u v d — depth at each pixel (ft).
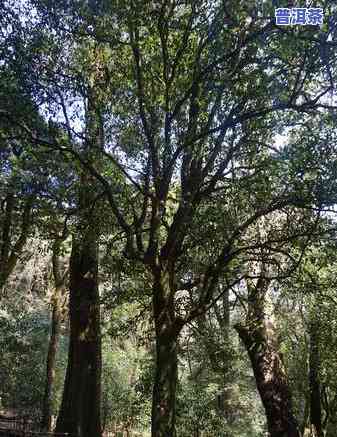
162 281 33.91
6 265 48.62
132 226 34.88
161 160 34.55
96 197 34.19
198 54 32.24
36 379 68.08
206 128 32.76
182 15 33.76
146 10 31.58
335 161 30.58
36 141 31.71
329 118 32.09
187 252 38.88
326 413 62.69
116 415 67.82
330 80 32.14
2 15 31.96
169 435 31.45
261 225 37.70
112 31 33.78
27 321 69.82
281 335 53.52
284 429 41.47
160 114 34.96
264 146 36.78
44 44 33.65
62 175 34.17
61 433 38.86
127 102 35.86
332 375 55.72
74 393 44.52
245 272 40.91
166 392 32.09
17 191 33.58
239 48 30.07
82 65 37.68
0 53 31.50
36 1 32.96
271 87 32.19
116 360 71.72
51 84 33.86
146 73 34.71
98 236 37.96
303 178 31.19
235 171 37.81
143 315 46.78
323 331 47.34
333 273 38.11
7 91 30.63
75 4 32.58
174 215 36.37
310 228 33.06
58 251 38.19
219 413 54.49
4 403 65.46
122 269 40.45
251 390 62.90
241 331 44.62
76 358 45.65
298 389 62.54
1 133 31.91
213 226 35.47
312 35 29.48
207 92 32.86
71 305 47.29
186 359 57.88
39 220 38.04
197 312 32.48
